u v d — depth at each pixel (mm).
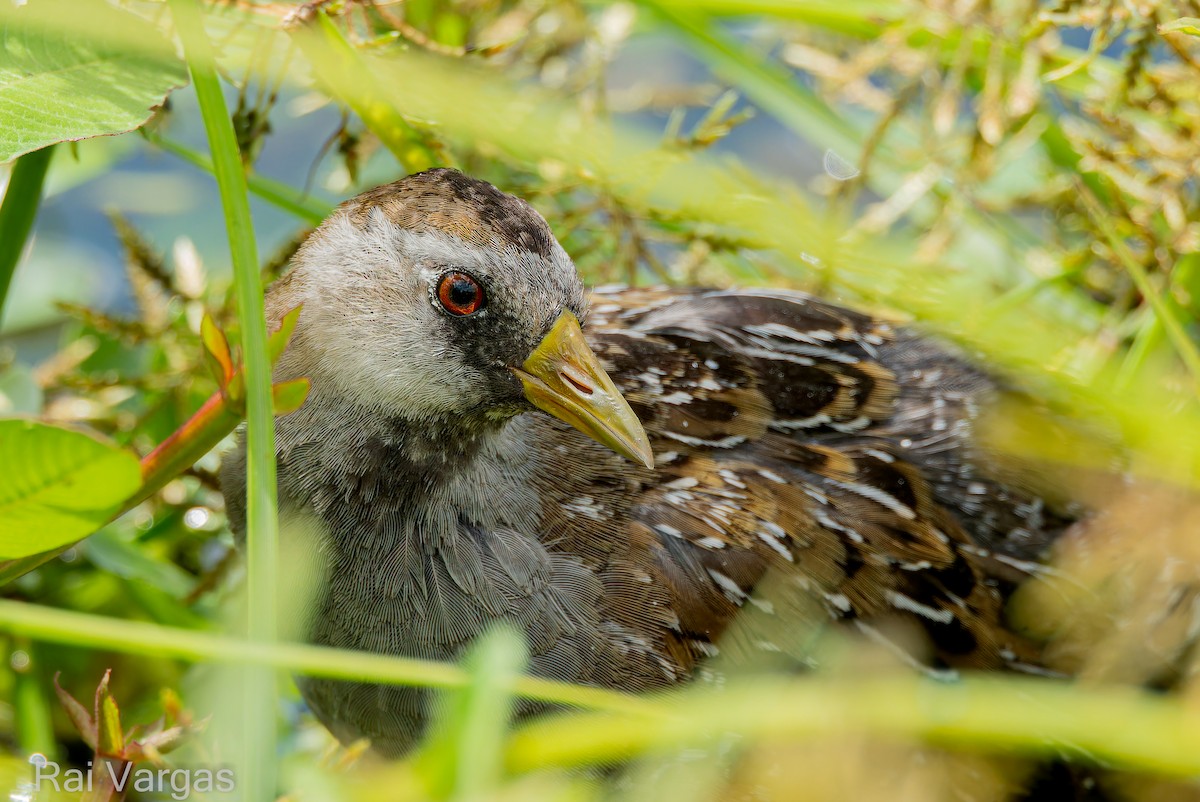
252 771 4164
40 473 4594
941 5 8617
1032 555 7215
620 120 11500
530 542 6535
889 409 7266
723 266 9297
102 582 8156
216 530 8508
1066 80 8852
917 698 4426
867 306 8211
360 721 6699
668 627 6617
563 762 5293
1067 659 7051
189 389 8586
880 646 6855
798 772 6008
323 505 6457
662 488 6836
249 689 4297
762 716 4434
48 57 6055
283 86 8797
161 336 8609
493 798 4320
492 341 6227
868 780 6078
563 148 7402
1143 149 8297
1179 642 6785
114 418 8742
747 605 6730
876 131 8961
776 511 6844
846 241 7730
